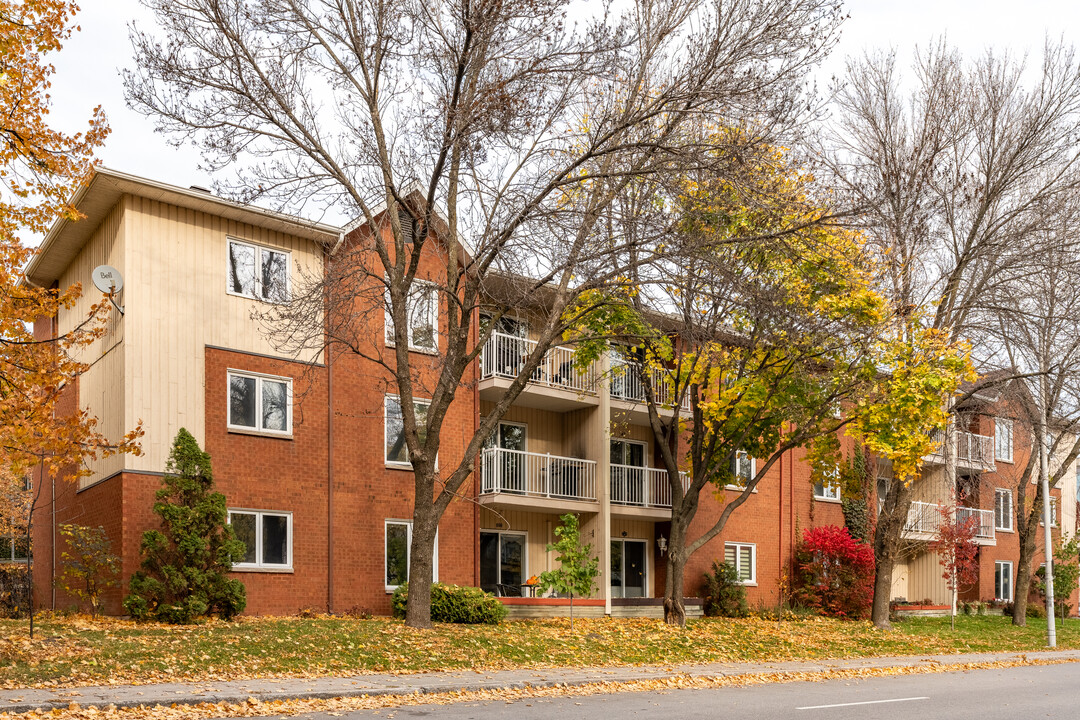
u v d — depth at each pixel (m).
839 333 20.22
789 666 17.25
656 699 12.05
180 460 18.58
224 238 20.80
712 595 28.70
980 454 37.88
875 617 27.23
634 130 17.72
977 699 12.92
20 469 13.43
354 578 21.97
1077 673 17.95
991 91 25.75
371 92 17.58
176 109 16.70
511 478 25.08
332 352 22.11
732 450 22.42
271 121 17.22
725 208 17.27
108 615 18.92
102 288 18.89
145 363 19.28
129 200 19.45
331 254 18.64
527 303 19.02
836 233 19.80
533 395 25.03
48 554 23.45
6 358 13.22
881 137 24.84
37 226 14.02
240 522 20.31
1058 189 24.91
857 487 31.14
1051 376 27.80
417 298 19.97
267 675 12.42
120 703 9.66
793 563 32.44
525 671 14.27
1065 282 26.94
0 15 13.30
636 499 27.70
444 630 17.30
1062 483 46.41
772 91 16.53
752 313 19.25
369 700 10.93
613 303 18.52
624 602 25.64
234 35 16.95
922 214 24.33
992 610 39.38
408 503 23.23
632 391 28.00
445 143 16.52
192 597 17.78
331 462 21.86
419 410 23.72
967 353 21.41
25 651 12.91
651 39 17.77
